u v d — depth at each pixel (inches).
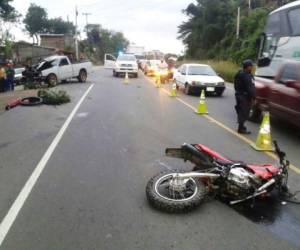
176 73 791.1
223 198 195.6
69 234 161.5
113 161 264.2
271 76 478.3
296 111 319.0
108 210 184.4
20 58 1784.0
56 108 509.4
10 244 153.6
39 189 211.9
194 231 163.9
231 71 1138.0
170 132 362.3
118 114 461.1
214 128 385.7
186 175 183.5
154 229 165.5
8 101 582.9
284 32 457.7
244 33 1897.1
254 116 424.8
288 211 185.6
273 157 282.5
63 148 299.1
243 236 160.9
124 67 1200.2
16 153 286.5
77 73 962.7
